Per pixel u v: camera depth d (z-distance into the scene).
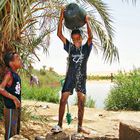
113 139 3.55
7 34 4.21
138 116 6.55
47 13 4.68
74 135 3.57
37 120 4.95
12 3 3.59
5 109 3.31
